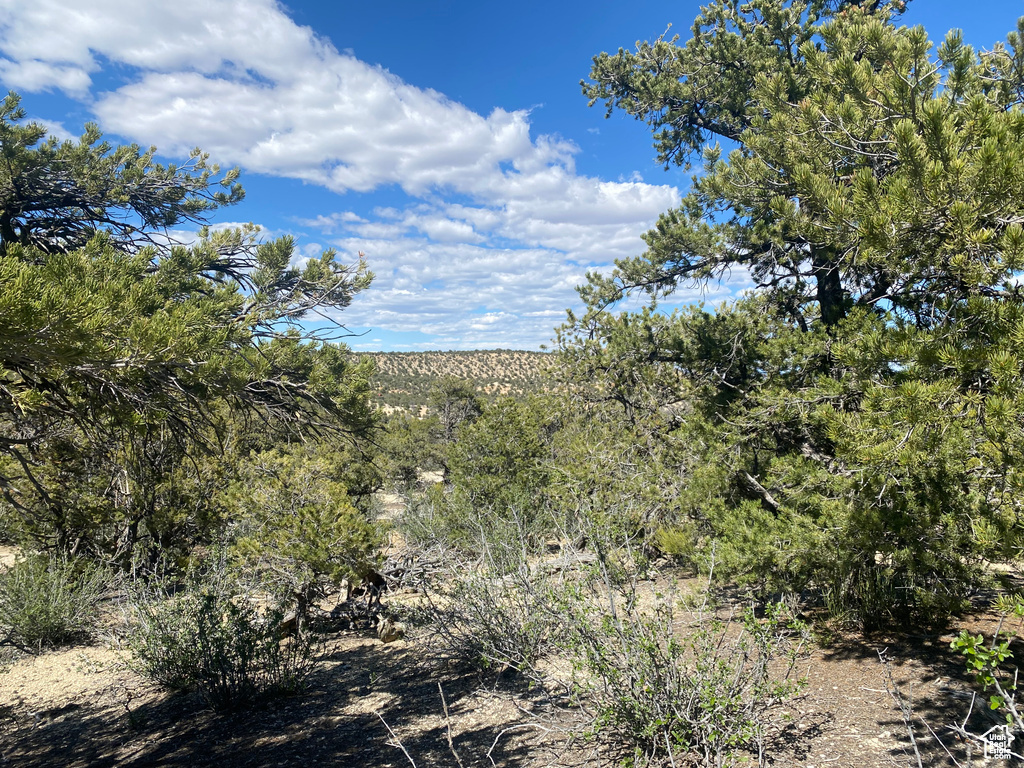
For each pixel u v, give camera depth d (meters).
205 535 10.91
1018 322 3.61
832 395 5.97
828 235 5.72
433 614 6.95
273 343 6.12
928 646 5.79
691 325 9.28
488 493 12.82
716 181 8.06
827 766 3.67
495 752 4.44
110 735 5.51
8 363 3.68
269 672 6.43
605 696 4.12
